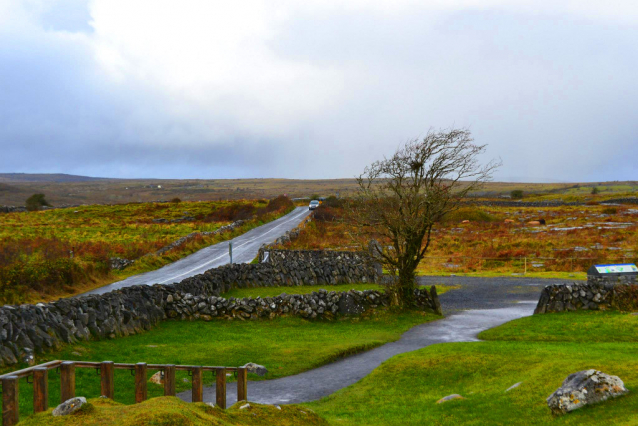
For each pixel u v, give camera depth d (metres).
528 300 33.28
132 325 22.03
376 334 24.11
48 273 35.31
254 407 9.15
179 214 111.38
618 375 10.83
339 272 41.09
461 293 36.66
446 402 12.46
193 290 28.73
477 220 82.50
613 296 25.64
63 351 16.72
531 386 11.86
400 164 28.77
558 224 79.06
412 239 29.06
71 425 6.62
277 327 25.81
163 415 6.82
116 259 47.75
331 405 13.86
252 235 73.25
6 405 7.37
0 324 14.91
